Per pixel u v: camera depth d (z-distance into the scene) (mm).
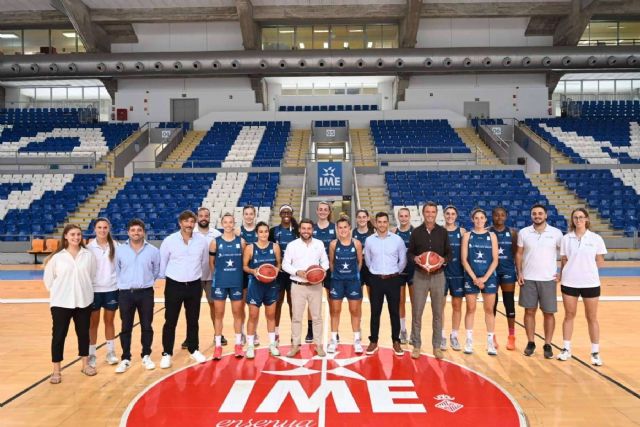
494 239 4867
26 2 18156
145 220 13656
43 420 3422
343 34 19906
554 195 14555
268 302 4859
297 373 4328
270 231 5492
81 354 4285
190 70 17938
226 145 18484
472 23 19469
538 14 17828
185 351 5121
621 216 13445
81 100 22531
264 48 20016
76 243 4227
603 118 19891
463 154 17422
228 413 3492
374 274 4836
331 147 19953
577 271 4574
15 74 18078
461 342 5355
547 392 3863
